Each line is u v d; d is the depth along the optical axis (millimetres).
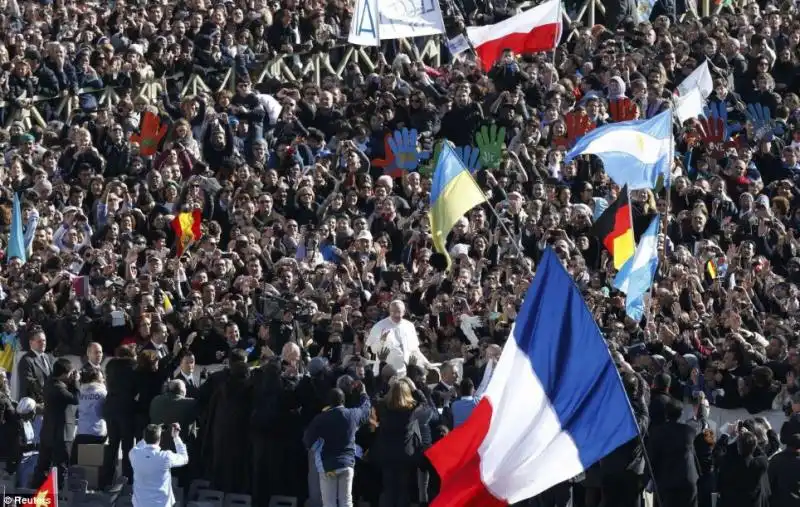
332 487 65188
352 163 97688
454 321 77000
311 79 115000
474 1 122875
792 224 100438
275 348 75000
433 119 103938
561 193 95000
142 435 70938
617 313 80625
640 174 84500
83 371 72000
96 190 96375
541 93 108375
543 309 47500
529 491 47312
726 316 77062
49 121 107500
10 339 77875
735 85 113438
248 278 80438
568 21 120875
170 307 79375
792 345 76312
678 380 69750
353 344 75875
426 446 65750
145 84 109312
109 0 119500
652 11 125750
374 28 105688
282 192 95062
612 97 105625
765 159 108000
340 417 65062
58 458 70375
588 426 47031
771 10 124062
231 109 104188
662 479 62875
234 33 112875
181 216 89000
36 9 114875
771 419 70438
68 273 82188
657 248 83625
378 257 87875
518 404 47531
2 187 95375
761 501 64062
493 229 92875
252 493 68812
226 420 69000
